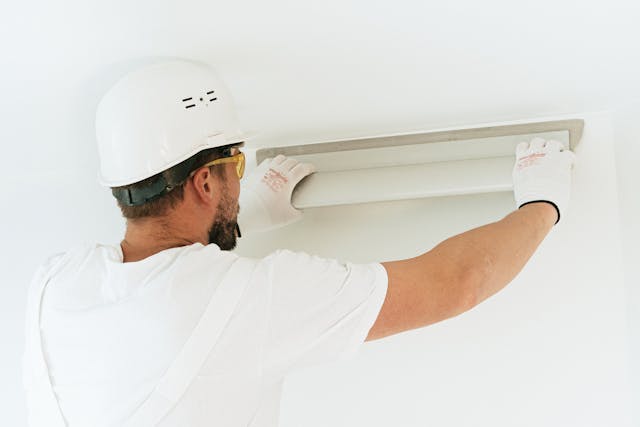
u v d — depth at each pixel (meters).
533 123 1.95
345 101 1.78
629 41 1.44
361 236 2.12
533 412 1.96
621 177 1.91
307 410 2.12
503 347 2.00
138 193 1.39
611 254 1.95
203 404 1.24
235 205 1.52
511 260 1.50
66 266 1.39
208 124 1.44
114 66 1.52
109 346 1.26
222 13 1.28
